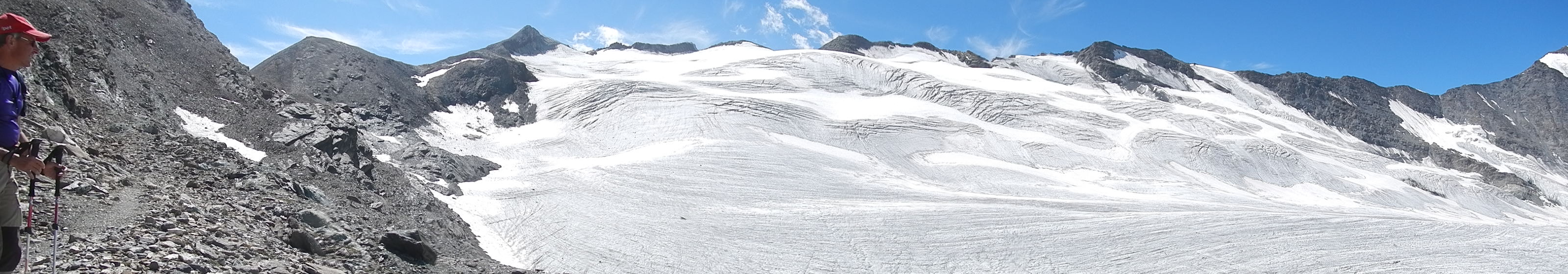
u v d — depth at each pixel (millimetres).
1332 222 41938
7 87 5219
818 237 38281
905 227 40531
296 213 21500
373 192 31906
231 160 26047
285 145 35375
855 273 33156
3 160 5188
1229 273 34656
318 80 67812
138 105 32844
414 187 37344
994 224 41438
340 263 18016
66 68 28078
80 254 11023
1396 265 35344
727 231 38656
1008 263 35375
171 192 18375
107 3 43688
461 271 22719
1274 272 34688
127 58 38375
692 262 33125
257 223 18641
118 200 15562
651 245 35375
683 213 41938
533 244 34062
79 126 22453
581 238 35656
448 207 37062
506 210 39906
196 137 32344
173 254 12477
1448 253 36969
